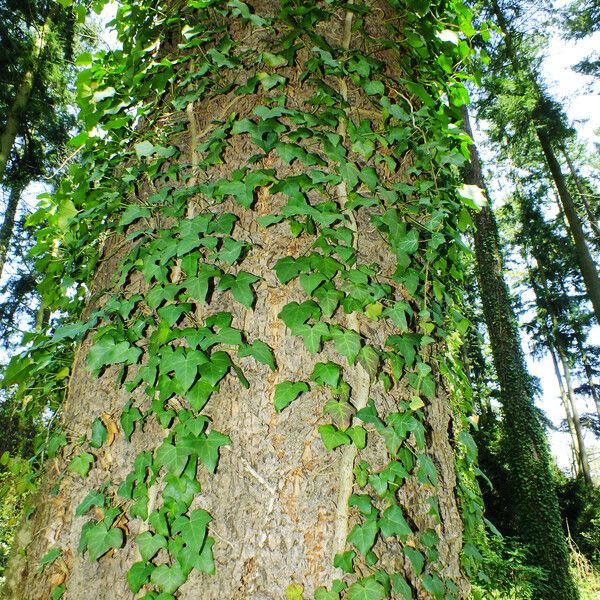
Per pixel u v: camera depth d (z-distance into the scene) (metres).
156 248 1.45
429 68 1.90
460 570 1.39
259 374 1.30
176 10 1.88
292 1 1.66
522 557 6.06
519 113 10.84
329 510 1.17
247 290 1.34
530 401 7.20
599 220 16.80
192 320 1.36
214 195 1.49
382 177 1.62
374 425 1.28
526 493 6.71
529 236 16.22
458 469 1.74
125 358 1.34
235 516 1.17
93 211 1.74
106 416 1.38
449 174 1.92
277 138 1.51
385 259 1.51
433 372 1.55
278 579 1.10
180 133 1.71
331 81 1.66
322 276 1.35
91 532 1.21
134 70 1.79
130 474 1.27
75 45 9.01
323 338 1.31
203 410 1.28
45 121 8.59
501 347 7.58
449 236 1.81
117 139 1.86
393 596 1.12
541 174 15.02
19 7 7.85
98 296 1.61
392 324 1.45
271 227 1.46
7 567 1.31
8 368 1.66
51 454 1.42
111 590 1.17
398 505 1.24
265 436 1.24
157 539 1.15
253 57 1.67
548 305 18.36
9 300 9.65
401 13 1.84
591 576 8.05
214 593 1.10
